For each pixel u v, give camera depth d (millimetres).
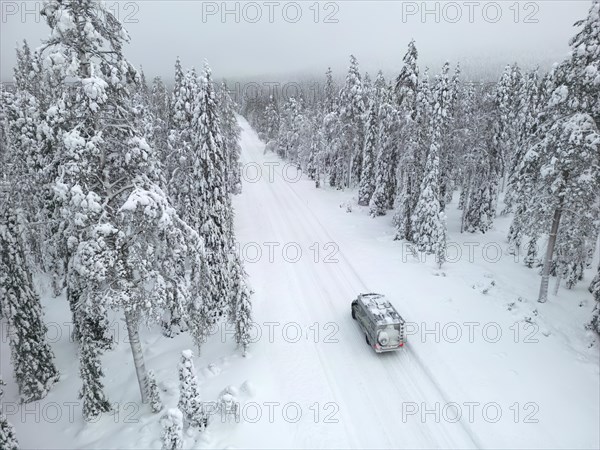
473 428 12648
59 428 14406
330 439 12539
